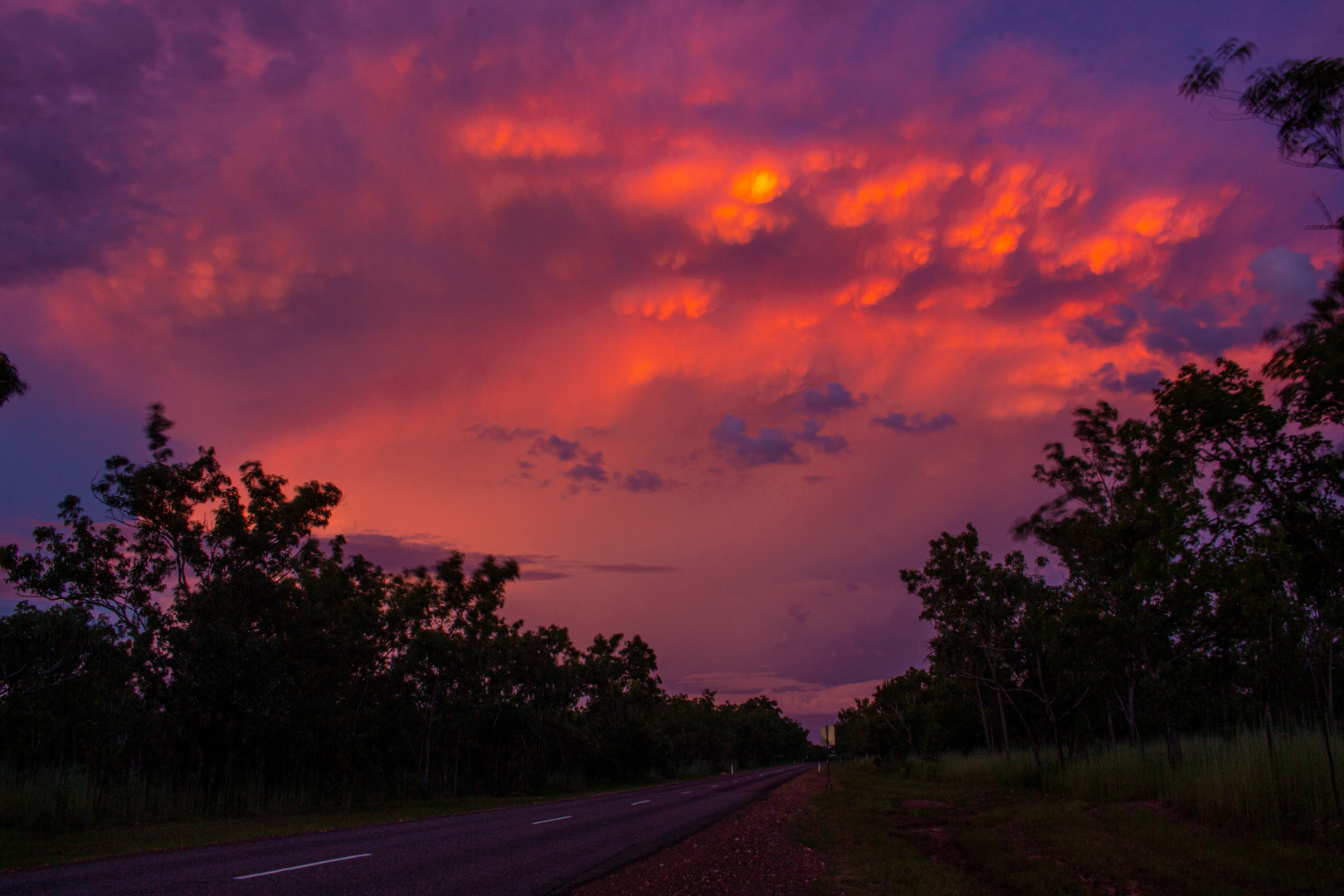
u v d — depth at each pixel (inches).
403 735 1644.9
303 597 1439.5
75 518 1184.8
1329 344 384.5
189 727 1141.1
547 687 2140.7
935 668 1911.9
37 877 400.8
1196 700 832.9
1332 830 507.8
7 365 628.1
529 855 498.9
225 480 1315.2
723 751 4530.0
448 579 1718.8
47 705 1211.9
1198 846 519.8
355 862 446.6
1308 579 514.9
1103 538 869.2
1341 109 360.2
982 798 1039.0
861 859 534.3
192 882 374.9
